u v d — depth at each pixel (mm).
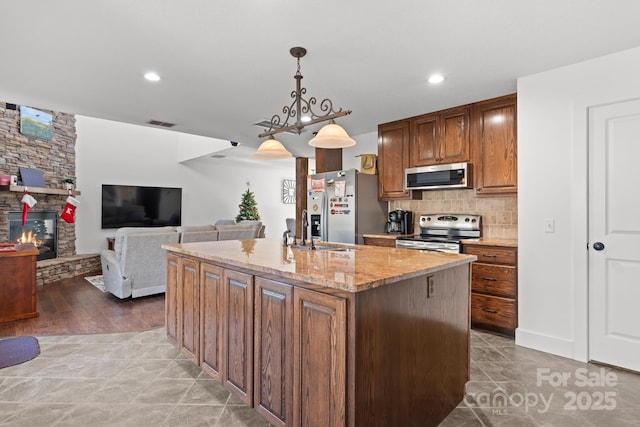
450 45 2311
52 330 3201
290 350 1624
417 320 1676
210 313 2193
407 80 2920
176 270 2598
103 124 6824
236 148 6398
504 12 1925
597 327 2523
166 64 2605
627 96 2371
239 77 2859
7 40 2232
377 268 1648
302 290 1556
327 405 1444
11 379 2289
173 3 1842
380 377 1463
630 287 2400
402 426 1588
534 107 2789
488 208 3752
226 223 7945
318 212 4656
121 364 2523
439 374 1844
